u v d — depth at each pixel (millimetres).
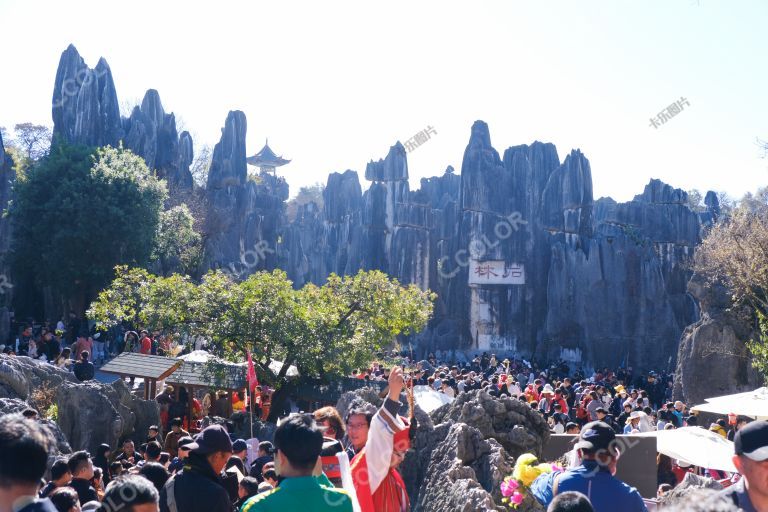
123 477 4629
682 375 35188
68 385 16109
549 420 17938
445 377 25125
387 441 4949
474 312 68750
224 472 7555
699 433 12414
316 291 24906
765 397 16266
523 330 68000
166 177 61625
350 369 23438
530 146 72500
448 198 81188
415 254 71438
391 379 5047
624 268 66500
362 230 74375
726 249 34031
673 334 65125
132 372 19625
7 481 3295
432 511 8109
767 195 35906
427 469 9031
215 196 68375
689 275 67688
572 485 4988
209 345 23906
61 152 46156
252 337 22594
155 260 48656
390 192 73500
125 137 60938
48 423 13789
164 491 5246
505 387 23219
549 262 69000
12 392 17031
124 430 16984
